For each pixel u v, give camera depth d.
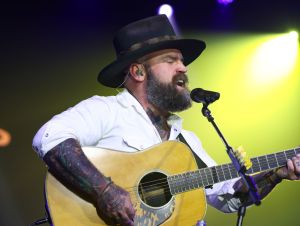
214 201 5.10
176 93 4.64
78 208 4.08
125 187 4.26
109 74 4.81
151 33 4.70
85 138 4.34
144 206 4.27
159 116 4.77
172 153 4.48
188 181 4.45
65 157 4.03
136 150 4.49
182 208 4.40
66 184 4.12
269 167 4.63
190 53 5.06
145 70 4.70
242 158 4.25
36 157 9.83
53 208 4.07
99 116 4.44
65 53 10.02
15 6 9.64
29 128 9.84
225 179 4.53
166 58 4.71
